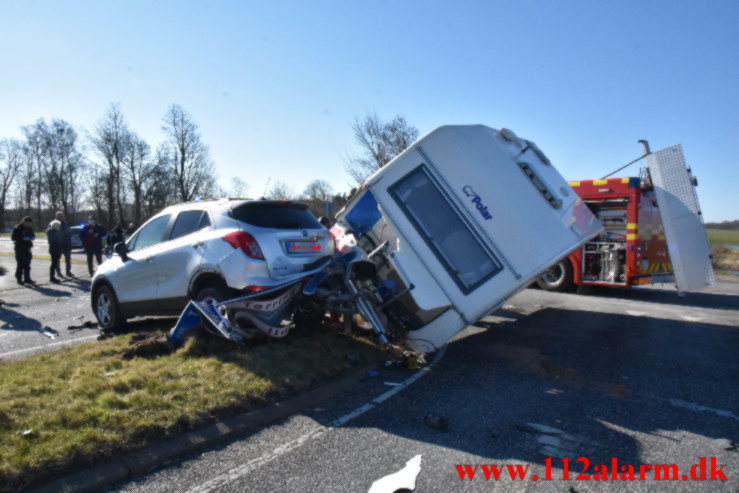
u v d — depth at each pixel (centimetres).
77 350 561
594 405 468
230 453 363
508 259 571
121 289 714
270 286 550
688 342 720
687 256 895
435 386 520
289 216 628
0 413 369
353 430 406
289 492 312
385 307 608
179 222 672
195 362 509
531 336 760
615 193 1187
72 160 5625
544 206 572
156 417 380
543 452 370
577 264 1238
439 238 599
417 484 322
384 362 594
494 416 438
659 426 420
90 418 369
